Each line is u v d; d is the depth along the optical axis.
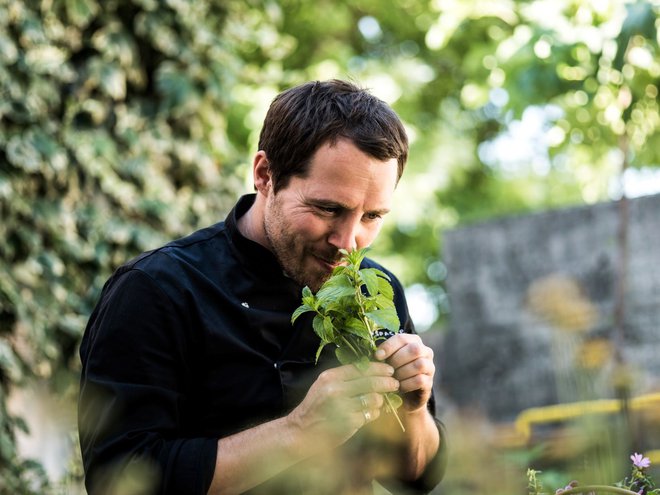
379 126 2.05
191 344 2.12
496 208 10.15
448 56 9.43
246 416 2.13
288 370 2.17
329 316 2.01
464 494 1.85
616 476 1.95
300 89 2.12
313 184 2.04
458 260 5.78
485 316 5.66
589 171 8.51
